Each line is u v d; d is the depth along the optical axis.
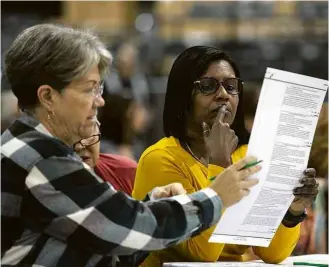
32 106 3.41
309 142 3.70
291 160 3.68
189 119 4.21
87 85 3.38
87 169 3.31
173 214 3.35
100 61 3.47
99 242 3.25
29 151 3.27
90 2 10.84
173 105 4.21
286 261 4.39
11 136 3.38
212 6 10.28
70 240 3.28
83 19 10.80
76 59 3.32
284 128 3.62
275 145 3.62
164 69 9.91
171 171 4.11
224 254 4.37
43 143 3.29
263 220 3.73
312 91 3.64
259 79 9.47
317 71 9.66
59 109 3.37
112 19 10.74
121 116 6.84
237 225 3.68
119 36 10.16
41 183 3.23
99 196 3.26
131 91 9.00
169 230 3.34
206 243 3.96
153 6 10.71
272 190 3.67
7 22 10.15
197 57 4.12
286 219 4.19
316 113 3.68
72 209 3.22
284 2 10.11
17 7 10.89
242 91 4.34
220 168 3.76
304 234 6.16
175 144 4.22
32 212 3.25
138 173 4.22
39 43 3.35
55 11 11.01
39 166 3.24
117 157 4.97
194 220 3.38
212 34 10.16
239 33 10.05
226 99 4.09
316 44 9.77
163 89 9.65
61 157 3.27
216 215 3.43
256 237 3.77
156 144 4.29
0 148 3.35
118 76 8.97
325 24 9.91
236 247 4.41
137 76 9.59
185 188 4.09
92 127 3.44
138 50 10.08
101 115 6.73
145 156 4.20
